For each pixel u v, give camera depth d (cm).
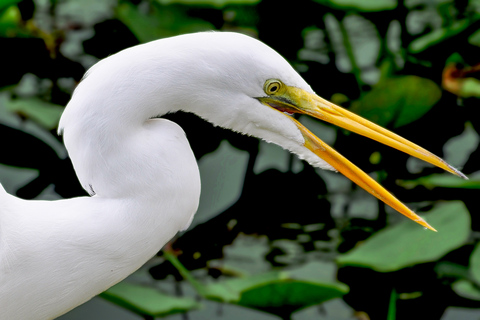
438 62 814
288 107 363
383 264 566
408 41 853
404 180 766
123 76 325
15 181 745
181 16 803
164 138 338
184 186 342
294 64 875
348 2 763
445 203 645
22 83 859
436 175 699
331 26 911
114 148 329
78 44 904
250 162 786
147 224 340
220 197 731
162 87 329
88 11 938
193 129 793
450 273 646
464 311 638
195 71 331
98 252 340
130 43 905
